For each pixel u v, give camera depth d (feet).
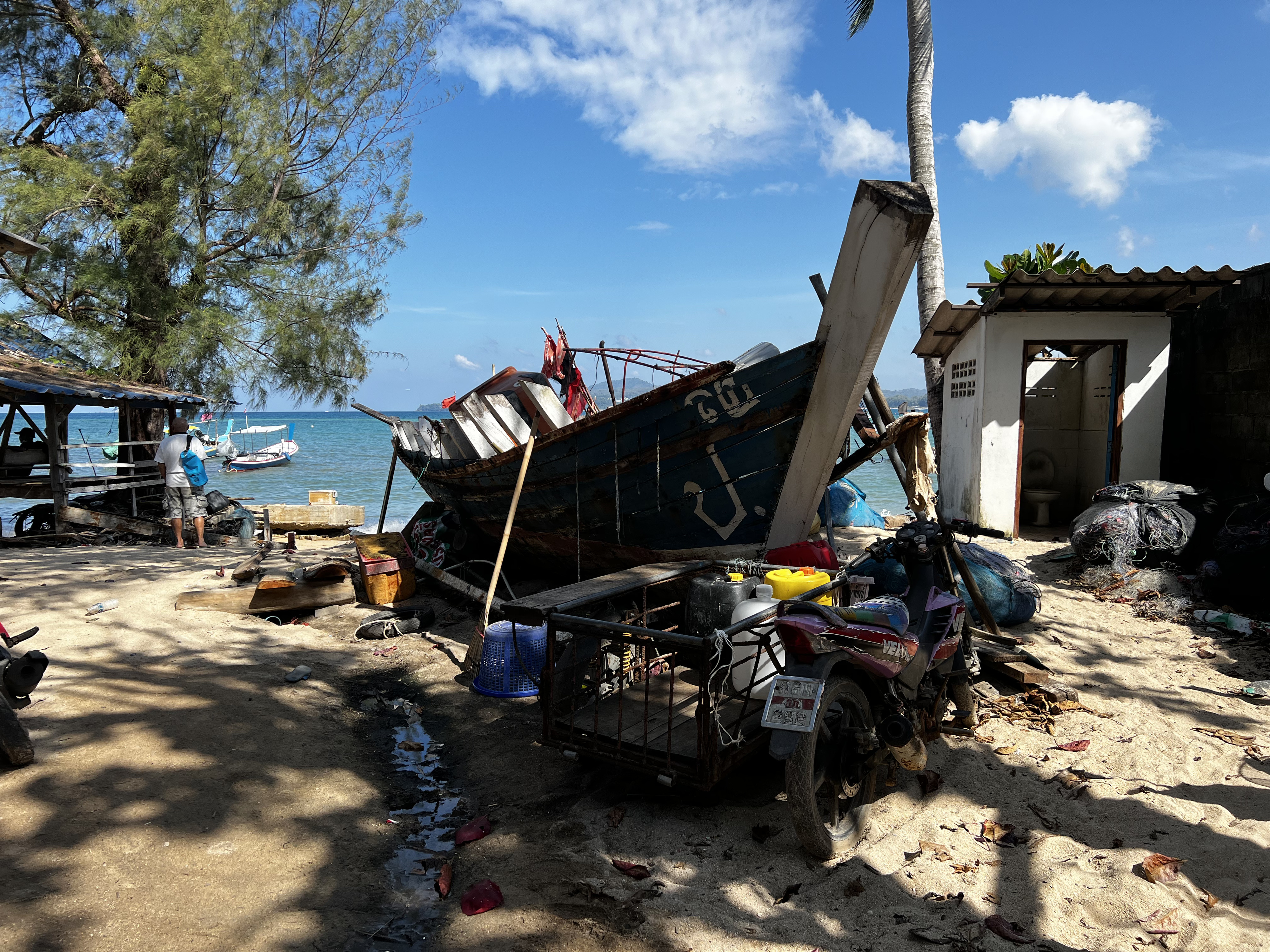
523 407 30.99
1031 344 33.88
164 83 47.37
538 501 24.59
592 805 12.64
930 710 13.26
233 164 48.24
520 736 15.72
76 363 49.29
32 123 51.62
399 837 12.07
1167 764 13.35
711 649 11.28
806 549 17.88
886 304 16.90
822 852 10.71
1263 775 12.90
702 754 11.48
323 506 50.65
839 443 19.10
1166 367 33.17
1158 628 21.09
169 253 45.85
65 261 46.75
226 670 18.54
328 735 15.40
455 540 29.71
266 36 50.90
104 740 13.99
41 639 20.20
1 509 66.44
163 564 31.12
